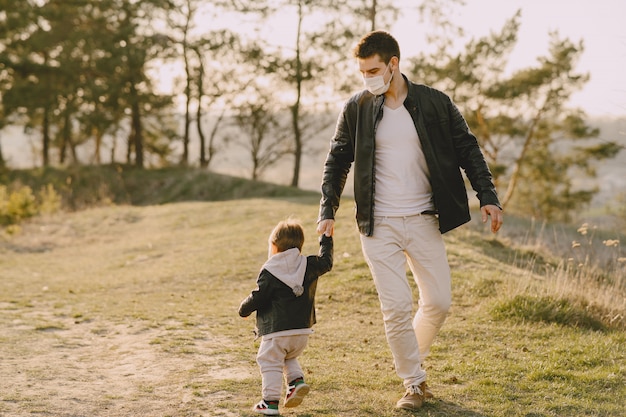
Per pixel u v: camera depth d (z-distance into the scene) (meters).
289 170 37.25
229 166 35.84
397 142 4.15
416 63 30.73
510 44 31.22
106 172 32.81
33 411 4.32
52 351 6.32
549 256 12.82
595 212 34.34
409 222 4.16
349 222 14.16
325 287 9.02
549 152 35.56
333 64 32.12
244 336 6.77
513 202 38.28
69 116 34.38
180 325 7.34
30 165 37.66
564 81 32.31
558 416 4.22
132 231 18.64
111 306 8.87
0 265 13.93
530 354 5.78
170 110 36.06
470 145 4.19
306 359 5.80
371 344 6.44
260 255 12.49
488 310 7.35
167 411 4.32
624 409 4.31
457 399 4.56
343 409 4.30
